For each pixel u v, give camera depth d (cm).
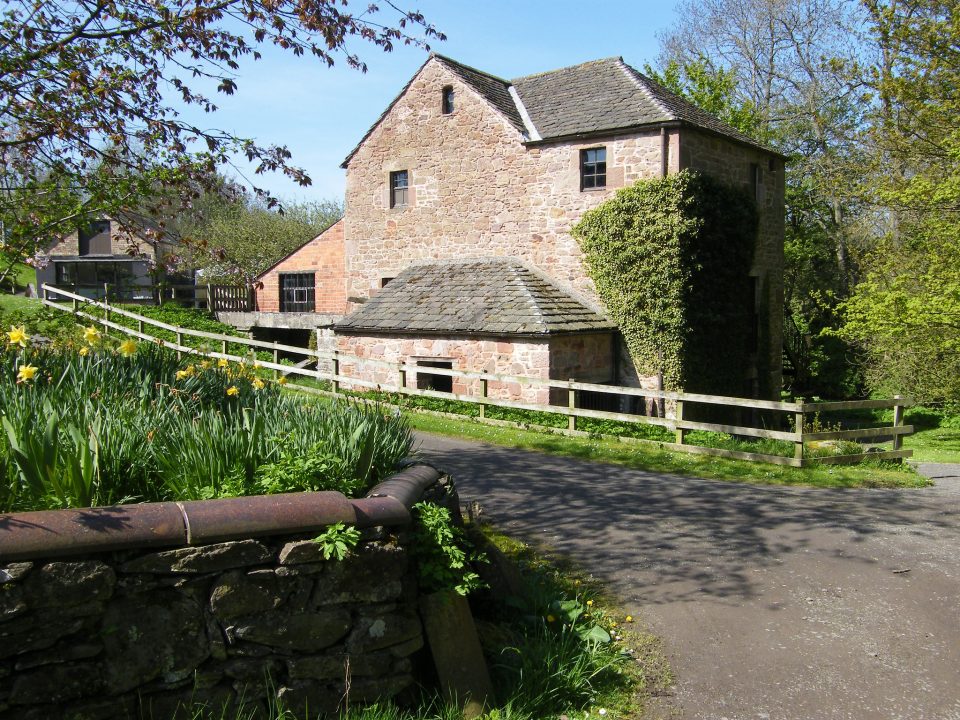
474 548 518
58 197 802
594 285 1734
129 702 335
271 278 2570
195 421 454
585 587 606
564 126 1781
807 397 2986
